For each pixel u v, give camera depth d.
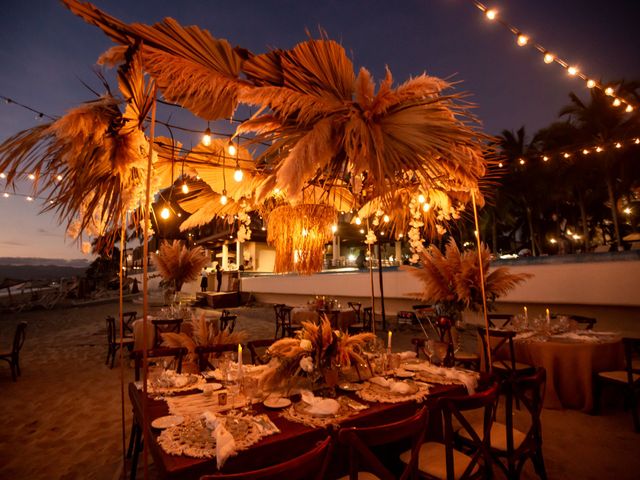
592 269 7.14
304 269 2.72
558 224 24.53
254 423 1.86
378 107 2.24
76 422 3.75
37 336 9.38
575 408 3.93
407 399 2.24
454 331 4.41
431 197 3.69
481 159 2.89
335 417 1.96
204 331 4.00
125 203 2.20
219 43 1.87
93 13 1.53
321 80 2.17
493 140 2.30
